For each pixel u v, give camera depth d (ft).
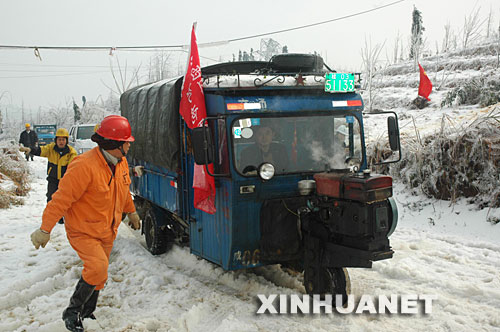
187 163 19.52
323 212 15.31
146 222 24.77
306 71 19.70
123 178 14.42
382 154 33.55
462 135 27.76
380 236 13.98
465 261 20.17
